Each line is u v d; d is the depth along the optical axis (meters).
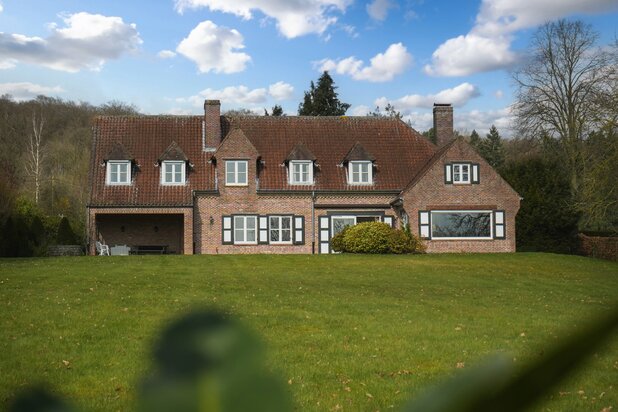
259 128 36.44
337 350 9.52
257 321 11.80
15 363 8.56
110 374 8.05
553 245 35.09
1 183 30.22
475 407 0.28
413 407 0.29
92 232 32.06
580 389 7.25
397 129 37.25
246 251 33.41
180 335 0.30
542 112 36.72
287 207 33.84
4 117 51.72
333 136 36.50
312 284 18.28
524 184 35.56
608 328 0.29
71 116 55.00
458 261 26.53
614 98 29.22
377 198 34.38
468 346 9.84
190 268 22.20
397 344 9.99
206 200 33.31
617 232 33.78
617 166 29.02
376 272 22.05
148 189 32.78
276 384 0.30
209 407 0.29
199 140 35.12
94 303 13.72
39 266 22.00
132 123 35.59
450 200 32.78
